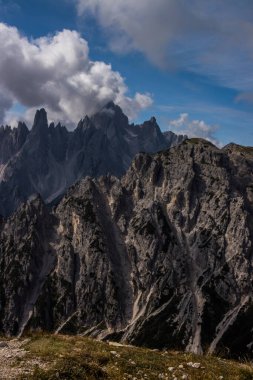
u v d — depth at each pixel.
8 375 27.08
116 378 27.73
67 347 34.66
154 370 30.23
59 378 26.89
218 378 28.31
